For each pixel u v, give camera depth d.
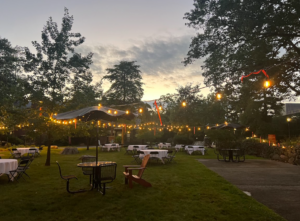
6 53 22.53
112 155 15.73
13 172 6.84
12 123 11.84
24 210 4.36
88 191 5.69
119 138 31.62
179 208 4.43
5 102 12.65
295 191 5.79
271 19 13.39
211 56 17.00
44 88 10.39
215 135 21.83
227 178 7.49
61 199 5.04
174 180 7.04
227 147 18.62
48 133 10.43
